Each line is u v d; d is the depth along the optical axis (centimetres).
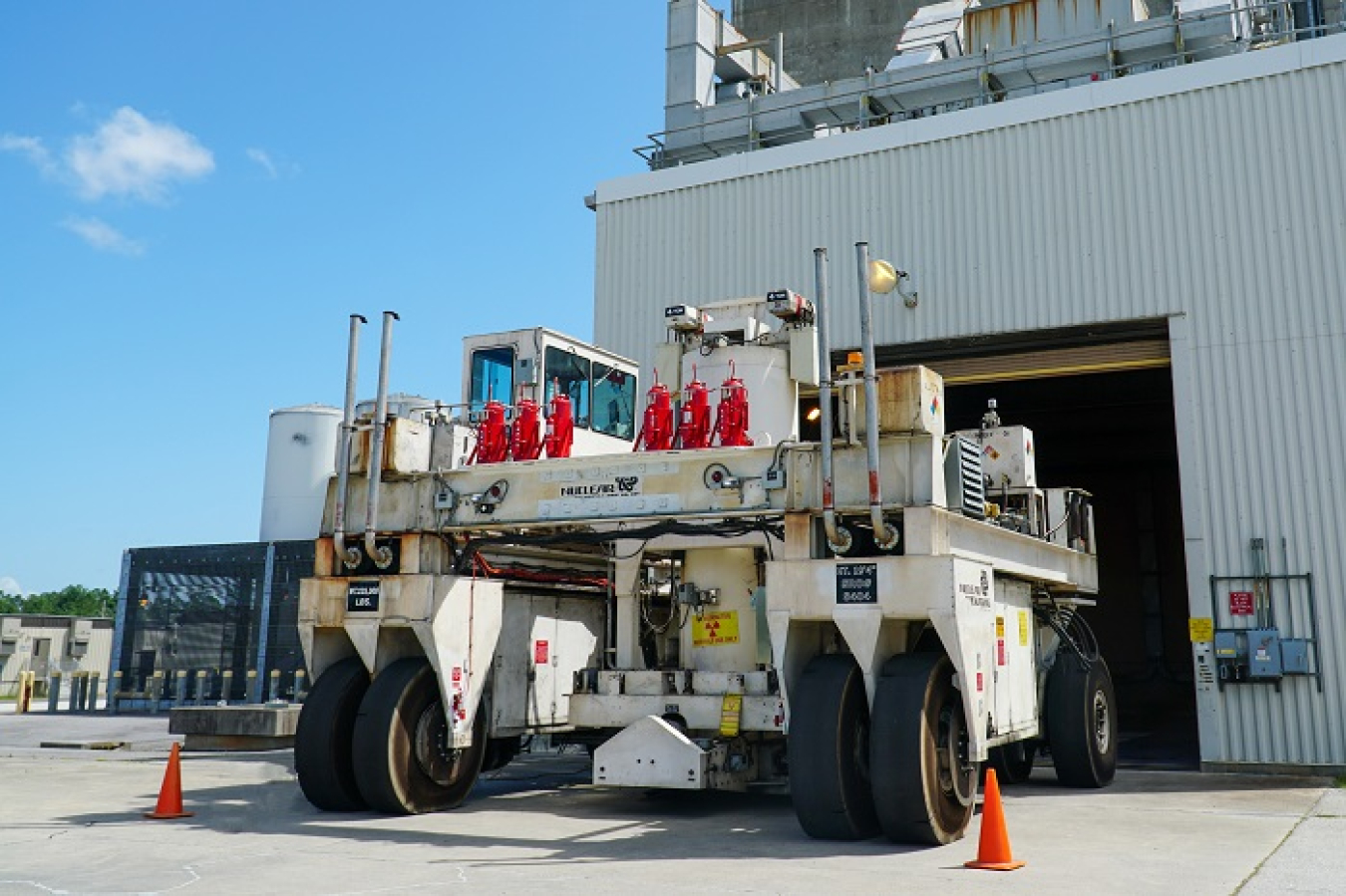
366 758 843
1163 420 2322
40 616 4344
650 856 680
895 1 3341
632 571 949
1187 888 591
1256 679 1234
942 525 730
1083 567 1173
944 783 729
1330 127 1287
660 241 1669
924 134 1509
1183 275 1334
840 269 1531
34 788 1074
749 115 1780
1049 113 1436
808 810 730
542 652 1040
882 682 729
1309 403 1255
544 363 1081
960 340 1463
